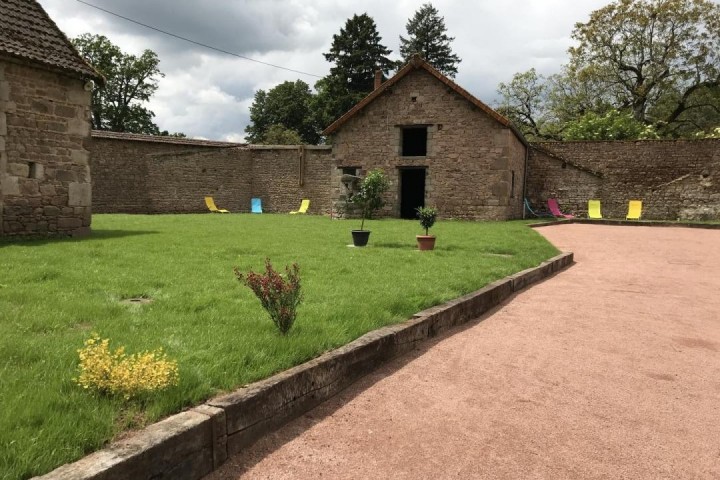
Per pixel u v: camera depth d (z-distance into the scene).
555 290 6.91
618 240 12.91
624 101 32.91
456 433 2.77
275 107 49.09
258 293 3.57
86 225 10.34
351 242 10.11
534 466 2.45
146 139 23.28
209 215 20.67
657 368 3.88
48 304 4.12
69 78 9.96
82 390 2.42
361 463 2.43
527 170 22.23
